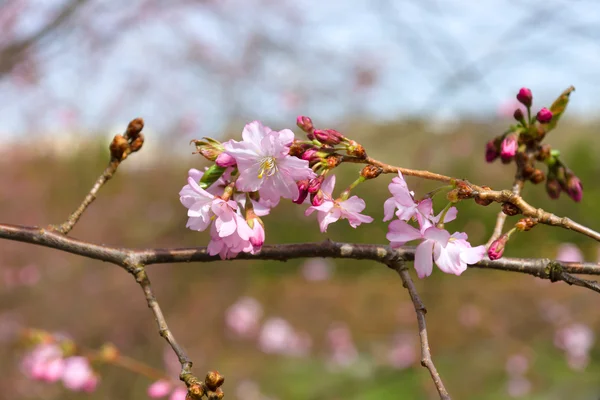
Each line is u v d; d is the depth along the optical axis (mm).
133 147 1629
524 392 5910
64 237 1553
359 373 6648
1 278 5938
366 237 9688
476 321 7090
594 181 10758
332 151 1387
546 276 1472
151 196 8211
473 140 7816
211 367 6484
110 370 5316
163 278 6715
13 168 7859
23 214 7441
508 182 9281
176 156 8773
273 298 9094
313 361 7012
